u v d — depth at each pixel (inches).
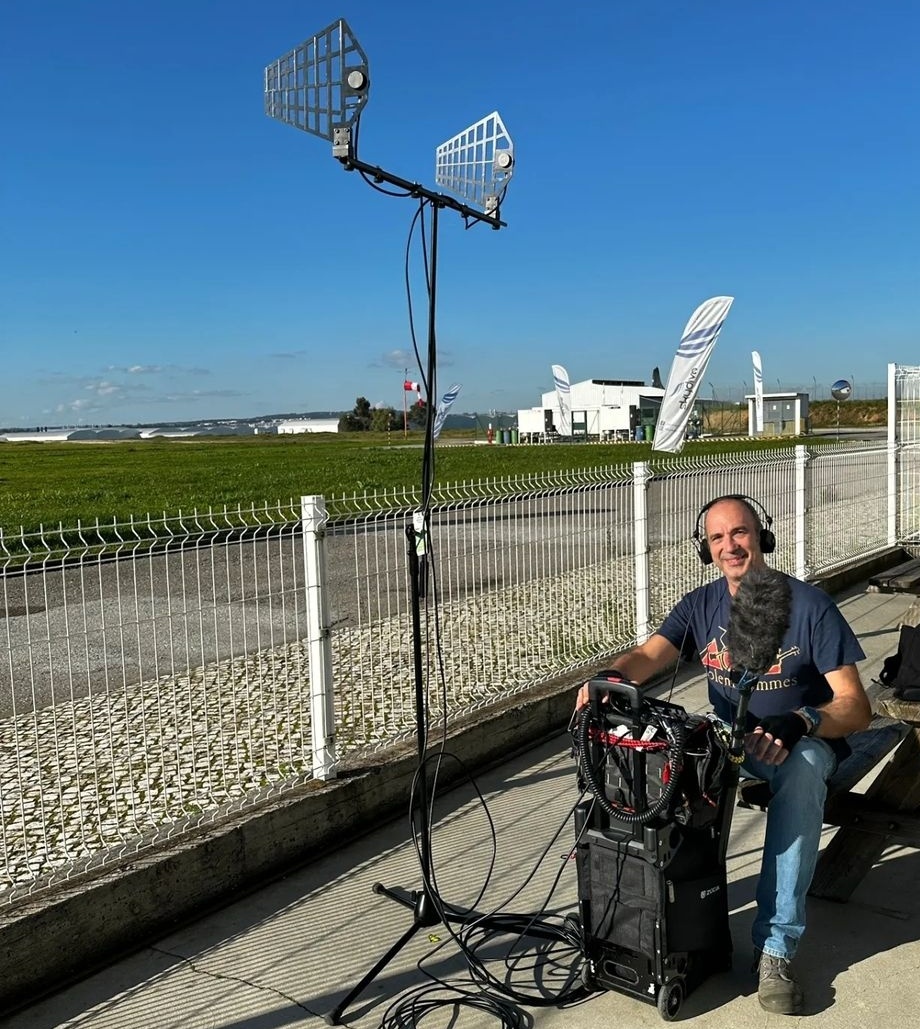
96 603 330.6
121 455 1909.4
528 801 183.2
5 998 120.2
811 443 1224.8
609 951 115.3
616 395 2064.5
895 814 134.0
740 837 163.0
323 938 135.3
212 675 243.6
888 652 285.7
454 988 121.2
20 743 197.3
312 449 1991.9
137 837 150.8
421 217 134.4
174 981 125.0
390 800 178.7
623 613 282.0
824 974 120.9
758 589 105.0
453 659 249.3
